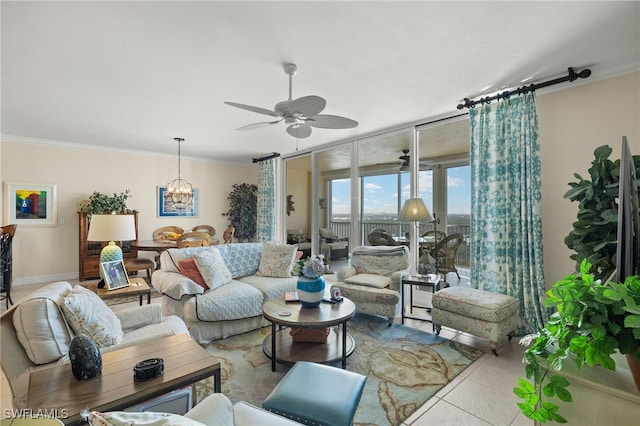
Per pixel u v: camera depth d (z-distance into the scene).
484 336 2.61
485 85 3.00
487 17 1.96
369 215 4.90
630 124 2.59
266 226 6.70
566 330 0.98
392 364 2.45
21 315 1.48
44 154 5.20
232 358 2.57
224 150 6.14
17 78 2.81
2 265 3.91
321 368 1.58
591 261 1.83
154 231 6.14
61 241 5.36
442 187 4.05
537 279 2.90
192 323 2.83
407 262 3.74
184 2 1.80
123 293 2.49
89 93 3.16
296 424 1.11
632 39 2.21
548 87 2.96
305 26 2.05
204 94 3.20
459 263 3.93
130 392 1.20
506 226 3.09
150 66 2.59
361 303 3.41
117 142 5.39
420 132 4.25
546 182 3.03
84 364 1.27
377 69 2.66
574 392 1.07
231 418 0.98
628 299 0.87
